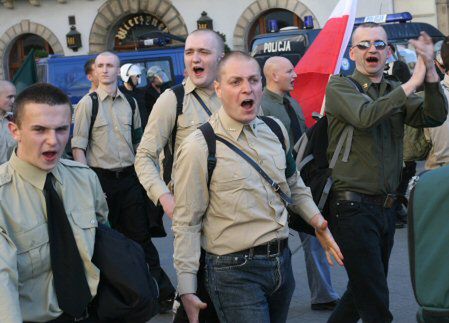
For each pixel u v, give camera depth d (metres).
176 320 3.96
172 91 4.75
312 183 4.77
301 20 26.03
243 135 3.72
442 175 2.87
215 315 3.88
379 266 4.62
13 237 3.18
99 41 27.73
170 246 9.24
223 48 4.78
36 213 3.24
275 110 6.82
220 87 3.71
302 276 7.57
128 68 11.59
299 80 7.98
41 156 3.22
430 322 2.87
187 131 4.71
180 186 3.69
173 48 17.03
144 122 9.12
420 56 4.48
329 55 7.38
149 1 27.11
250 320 3.64
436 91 4.60
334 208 4.72
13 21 28.36
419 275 2.85
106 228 3.40
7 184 3.22
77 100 17.23
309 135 4.92
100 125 6.89
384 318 4.63
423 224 2.85
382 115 4.48
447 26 24.44
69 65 17.30
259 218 3.67
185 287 3.69
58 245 3.24
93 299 3.33
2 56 28.52
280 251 3.74
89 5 27.72
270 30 17.86
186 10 26.86
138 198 6.87
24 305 3.21
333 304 6.48
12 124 3.27
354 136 4.69
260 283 3.70
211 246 3.72
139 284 3.27
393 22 15.77
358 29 4.85
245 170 3.66
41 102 3.20
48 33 28.06
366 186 4.66
